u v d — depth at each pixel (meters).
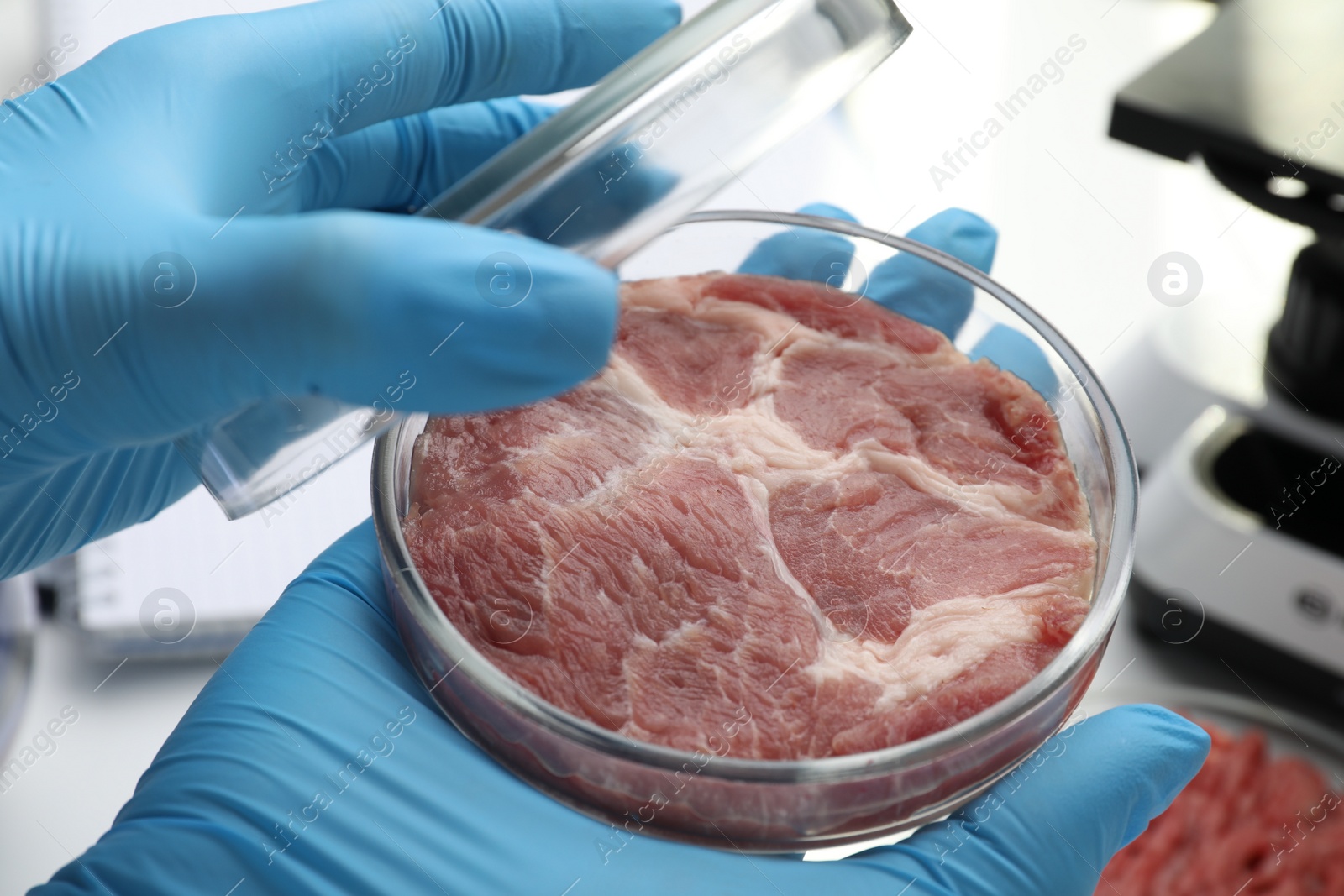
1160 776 0.31
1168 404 0.40
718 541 0.29
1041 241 0.46
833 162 0.47
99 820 0.37
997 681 0.28
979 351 0.32
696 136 0.29
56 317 0.29
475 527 0.29
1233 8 0.37
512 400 0.29
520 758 0.28
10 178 0.30
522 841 0.29
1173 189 0.48
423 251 0.28
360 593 0.32
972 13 0.53
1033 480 0.30
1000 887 0.30
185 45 0.32
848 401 0.31
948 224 0.37
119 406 0.30
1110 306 0.44
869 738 0.28
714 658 0.28
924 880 0.30
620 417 0.31
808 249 0.32
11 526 0.33
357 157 0.35
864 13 0.29
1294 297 0.38
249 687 0.31
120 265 0.29
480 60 0.34
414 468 0.30
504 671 0.28
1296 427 0.39
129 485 0.34
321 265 0.28
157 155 0.30
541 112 0.37
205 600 0.39
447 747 0.30
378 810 0.30
